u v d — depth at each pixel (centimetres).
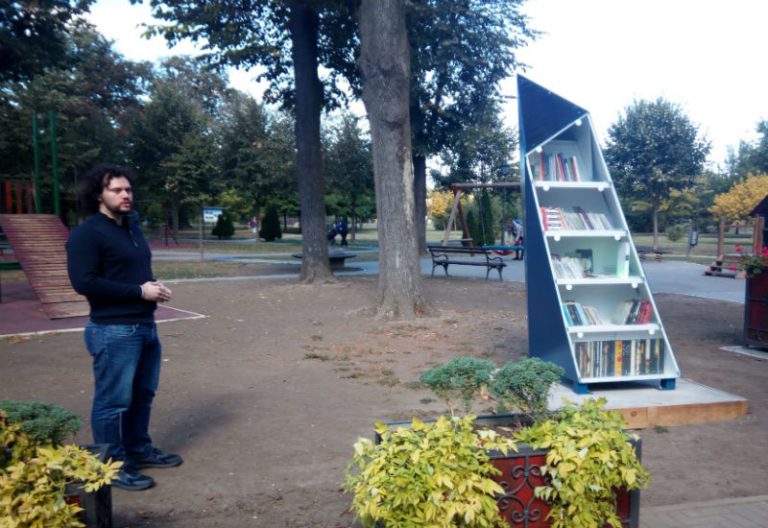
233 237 5184
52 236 1545
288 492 428
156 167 4228
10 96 3238
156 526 379
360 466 289
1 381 723
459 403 621
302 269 1720
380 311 1157
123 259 408
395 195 1137
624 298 661
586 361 604
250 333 1034
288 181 4531
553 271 619
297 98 1647
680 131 3206
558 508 297
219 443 523
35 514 257
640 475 304
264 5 1642
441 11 2284
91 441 525
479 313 1218
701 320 1168
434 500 264
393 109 1112
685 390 620
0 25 2256
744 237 4653
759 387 696
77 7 2395
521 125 657
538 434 309
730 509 399
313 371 775
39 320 1170
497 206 4541
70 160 3381
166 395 670
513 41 2564
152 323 431
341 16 1631
